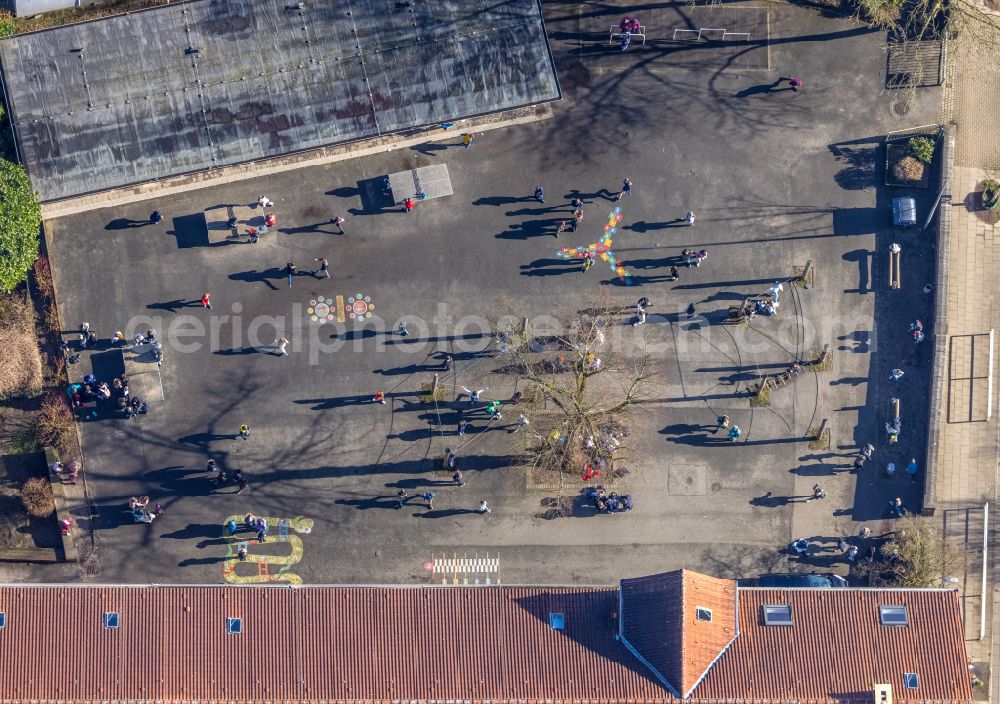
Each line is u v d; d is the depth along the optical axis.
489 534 57.50
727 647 48.25
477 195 58.47
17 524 57.41
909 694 47.59
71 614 48.91
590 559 57.50
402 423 57.78
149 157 55.78
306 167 58.28
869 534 57.75
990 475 58.28
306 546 57.34
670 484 57.88
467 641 48.75
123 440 57.59
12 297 57.44
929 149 58.03
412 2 56.72
